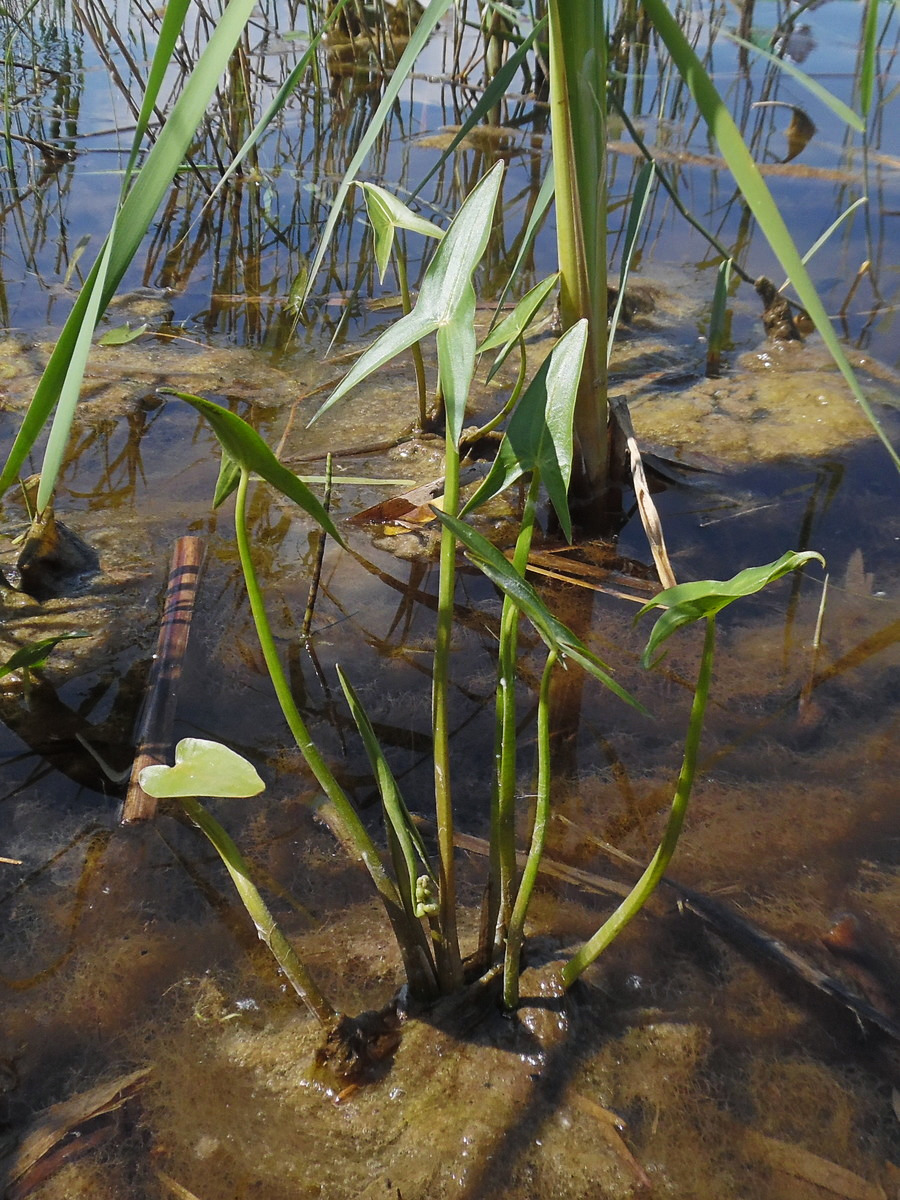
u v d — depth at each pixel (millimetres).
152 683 836
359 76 2555
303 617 940
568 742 834
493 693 877
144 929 682
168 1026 631
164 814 754
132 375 1343
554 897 708
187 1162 572
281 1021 633
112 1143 578
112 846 729
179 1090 602
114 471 1137
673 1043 632
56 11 2639
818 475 1163
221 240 1826
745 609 974
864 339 1465
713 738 842
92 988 648
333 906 703
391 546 1040
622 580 1003
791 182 2107
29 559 937
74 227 1800
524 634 940
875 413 1271
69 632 899
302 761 800
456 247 553
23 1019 631
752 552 1033
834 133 2334
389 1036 624
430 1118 593
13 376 1292
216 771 574
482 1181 570
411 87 2307
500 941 652
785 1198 568
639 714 864
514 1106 599
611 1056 624
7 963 659
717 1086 614
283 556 1017
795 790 796
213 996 646
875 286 1647
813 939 694
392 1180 569
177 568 949
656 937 688
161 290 1618
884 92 2387
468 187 2057
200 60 517
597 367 987
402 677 885
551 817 770
